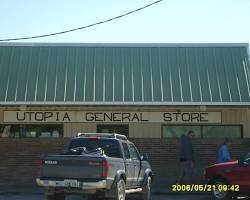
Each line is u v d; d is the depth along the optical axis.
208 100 22.44
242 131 23.28
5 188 21.69
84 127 23.06
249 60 24.45
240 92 22.83
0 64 24.17
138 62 24.30
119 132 23.09
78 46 25.08
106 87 22.98
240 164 17.17
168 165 22.00
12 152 21.97
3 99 22.53
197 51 24.86
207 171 17.98
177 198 18.95
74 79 23.41
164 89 22.89
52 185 14.23
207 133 23.33
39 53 24.73
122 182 15.09
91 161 14.14
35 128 23.27
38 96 22.64
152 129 23.09
